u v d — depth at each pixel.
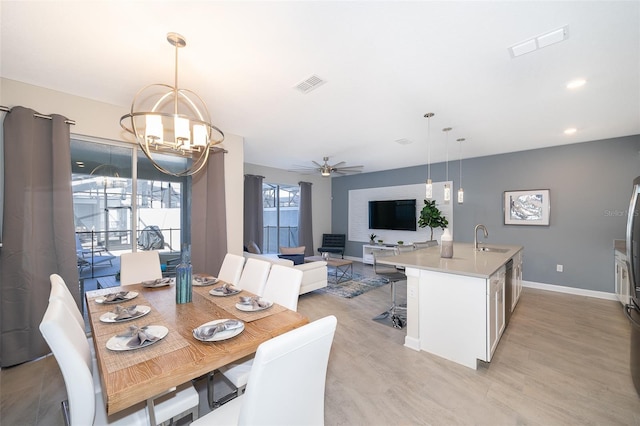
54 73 2.38
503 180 5.18
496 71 2.29
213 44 1.96
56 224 2.60
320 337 1.08
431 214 5.56
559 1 1.54
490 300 2.32
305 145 4.76
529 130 3.81
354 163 6.29
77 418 1.11
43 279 2.54
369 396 1.95
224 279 2.78
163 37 1.89
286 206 7.92
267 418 0.98
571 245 4.47
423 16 1.66
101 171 3.19
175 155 3.61
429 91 2.67
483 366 2.33
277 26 1.76
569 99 2.81
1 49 2.02
